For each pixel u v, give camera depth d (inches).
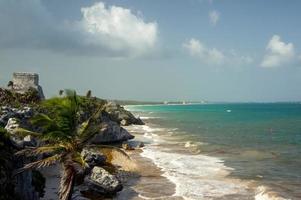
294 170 1994.3
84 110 2824.8
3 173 1045.2
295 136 3641.7
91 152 1893.5
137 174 1870.1
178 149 2753.4
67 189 1053.8
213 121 6053.2
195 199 1460.4
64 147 1105.4
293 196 1485.0
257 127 4724.4
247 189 1599.4
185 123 5639.8
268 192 1536.7
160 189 1596.9
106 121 3073.3
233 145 2979.8
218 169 2012.8
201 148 2805.1
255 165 2133.4
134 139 3353.8
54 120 1111.0
